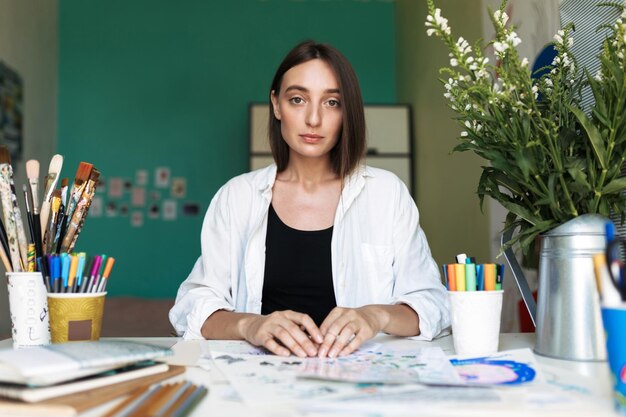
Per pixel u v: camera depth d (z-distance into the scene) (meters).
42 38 4.32
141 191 4.82
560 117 0.94
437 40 3.48
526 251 0.91
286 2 5.00
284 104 1.27
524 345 0.95
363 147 1.33
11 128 3.49
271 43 4.97
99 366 0.62
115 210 4.79
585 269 0.80
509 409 0.54
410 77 4.36
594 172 0.87
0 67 3.30
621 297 0.57
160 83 4.89
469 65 0.93
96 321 0.91
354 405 0.56
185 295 1.24
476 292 0.85
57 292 0.88
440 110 3.43
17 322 0.91
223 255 1.34
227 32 4.96
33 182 0.95
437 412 0.54
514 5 1.99
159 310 3.51
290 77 1.26
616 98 0.86
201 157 4.88
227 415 0.55
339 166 1.38
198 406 0.58
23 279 0.91
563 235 0.82
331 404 0.56
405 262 1.33
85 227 4.75
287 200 1.39
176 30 4.94
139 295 4.75
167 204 4.82
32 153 3.99
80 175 0.98
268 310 1.35
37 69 4.18
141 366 0.69
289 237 1.34
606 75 0.87
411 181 4.23
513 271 0.97
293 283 1.33
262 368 0.74
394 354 0.84
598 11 1.25
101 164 4.80
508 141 0.91
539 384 0.64
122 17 4.90
